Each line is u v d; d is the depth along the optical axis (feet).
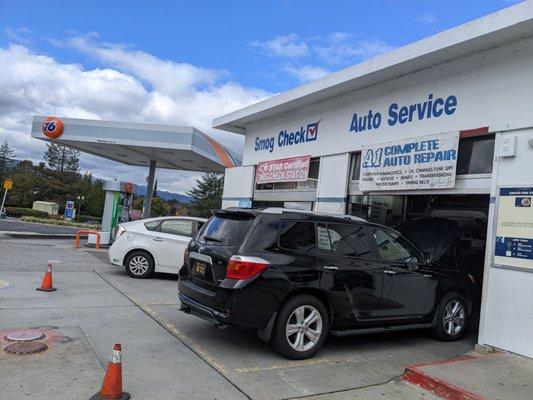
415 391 17.22
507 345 21.99
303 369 18.54
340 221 22.02
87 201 242.58
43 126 67.62
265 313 18.94
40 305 25.52
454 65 27.50
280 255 19.66
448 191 27.22
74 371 16.16
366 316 21.59
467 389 16.65
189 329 22.93
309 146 39.37
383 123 32.14
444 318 24.59
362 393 16.60
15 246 53.57
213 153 76.84
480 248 31.01
